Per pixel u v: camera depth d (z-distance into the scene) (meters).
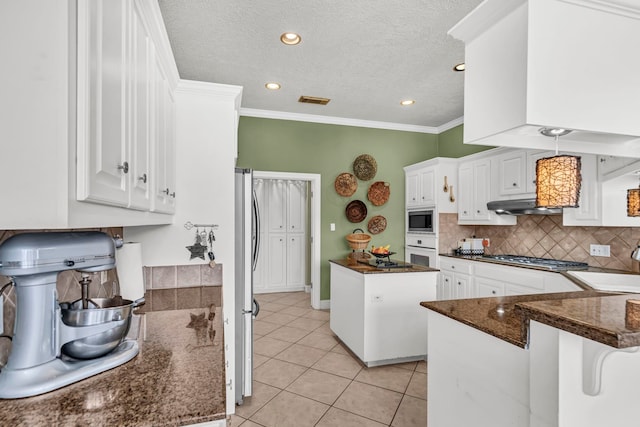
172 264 2.17
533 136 1.43
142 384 0.89
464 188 4.22
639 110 1.22
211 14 2.31
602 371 0.99
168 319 1.51
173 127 2.04
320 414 2.19
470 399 1.41
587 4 1.15
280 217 5.94
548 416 0.98
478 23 1.28
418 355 2.95
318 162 4.62
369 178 4.82
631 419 1.03
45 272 0.82
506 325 1.35
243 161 4.33
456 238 4.38
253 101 4.05
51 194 0.63
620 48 1.19
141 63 1.21
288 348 3.30
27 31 0.63
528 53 1.10
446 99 3.96
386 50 2.81
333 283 3.60
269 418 2.15
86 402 0.80
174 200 2.05
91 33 0.72
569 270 2.82
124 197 0.96
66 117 0.64
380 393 2.45
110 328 0.98
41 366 0.85
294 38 2.63
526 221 3.79
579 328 0.85
